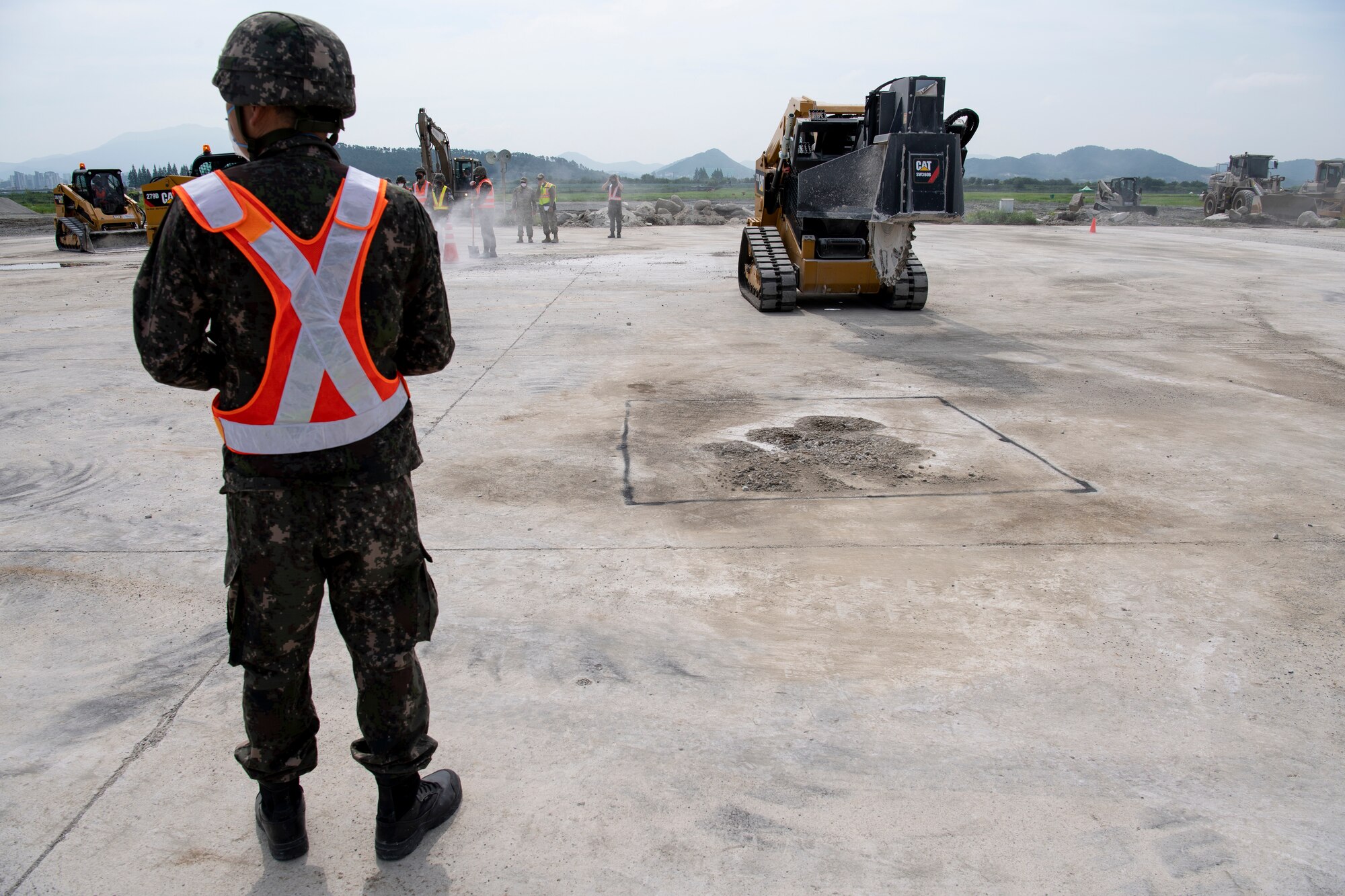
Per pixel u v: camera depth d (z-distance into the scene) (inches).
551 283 526.0
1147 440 218.2
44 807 90.2
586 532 160.9
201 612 132.3
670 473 193.0
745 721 104.7
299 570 71.4
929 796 91.7
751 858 83.0
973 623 128.0
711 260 669.9
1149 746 100.0
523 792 92.4
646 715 105.8
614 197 925.2
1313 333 367.6
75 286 540.7
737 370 292.5
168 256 65.6
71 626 127.9
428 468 196.7
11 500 178.4
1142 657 118.5
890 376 285.6
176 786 93.5
